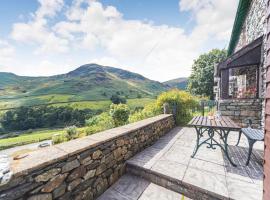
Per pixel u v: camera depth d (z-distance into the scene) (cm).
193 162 274
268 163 117
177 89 760
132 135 302
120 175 263
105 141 224
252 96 548
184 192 213
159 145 375
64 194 165
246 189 195
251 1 526
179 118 642
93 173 204
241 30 708
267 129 120
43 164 142
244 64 454
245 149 332
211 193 192
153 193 219
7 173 119
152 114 686
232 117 491
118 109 795
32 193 136
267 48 124
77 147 185
